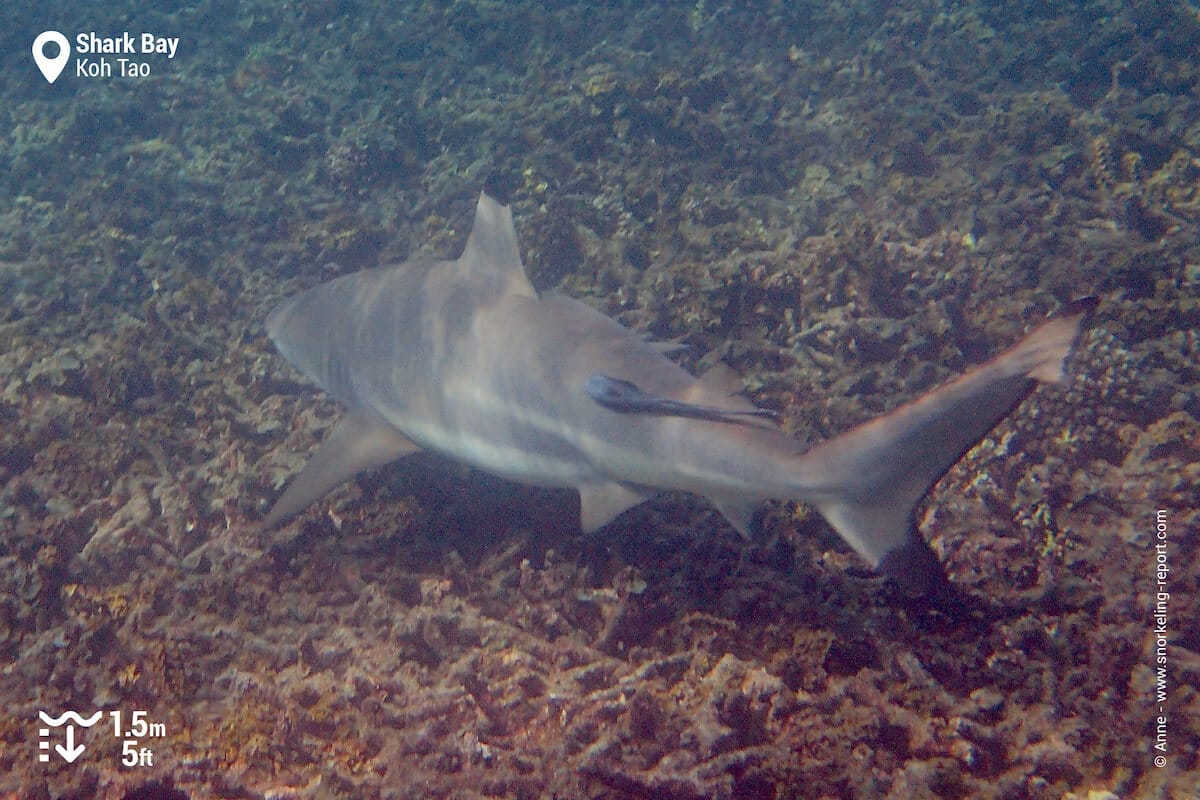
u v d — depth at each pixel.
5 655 2.62
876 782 2.44
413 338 2.74
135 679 2.55
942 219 3.83
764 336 3.32
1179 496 2.91
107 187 4.13
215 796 2.43
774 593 2.71
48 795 2.42
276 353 3.27
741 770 2.44
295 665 2.61
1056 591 2.75
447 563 2.78
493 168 4.03
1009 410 2.31
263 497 2.89
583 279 3.50
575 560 2.80
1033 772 2.47
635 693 2.53
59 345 3.28
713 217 3.76
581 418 2.52
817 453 2.38
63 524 2.79
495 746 2.50
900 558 2.39
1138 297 3.50
